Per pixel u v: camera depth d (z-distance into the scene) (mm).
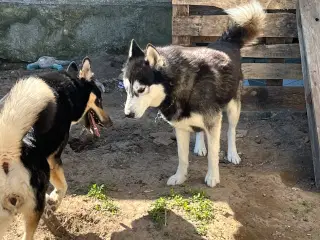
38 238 1192
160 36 2381
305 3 1796
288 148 1705
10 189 971
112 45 2400
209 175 1416
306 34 1718
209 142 1375
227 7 1885
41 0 2336
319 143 1487
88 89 1335
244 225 1270
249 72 1945
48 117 1075
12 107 944
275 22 1905
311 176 1556
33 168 1021
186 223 1228
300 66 1926
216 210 1294
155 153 1618
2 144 940
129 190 1387
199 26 1906
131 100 1270
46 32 2381
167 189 1388
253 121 1905
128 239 1182
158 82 1267
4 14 2346
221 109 1394
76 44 2400
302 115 1932
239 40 1593
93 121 1393
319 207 1387
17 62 2408
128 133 1760
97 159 1557
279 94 1962
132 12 2342
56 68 2314
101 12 2346
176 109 1309
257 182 1478
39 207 1043
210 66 1336
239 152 1665
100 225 1232
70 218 1251
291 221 1323
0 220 981
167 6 2330
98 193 1323
